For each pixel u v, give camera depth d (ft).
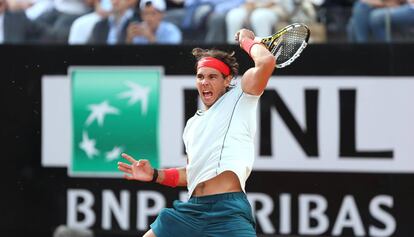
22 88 67.46
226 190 41.86
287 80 63.82
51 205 67.26
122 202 66.23
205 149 42.22
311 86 63.62
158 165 65.57
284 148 64.08
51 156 67.15
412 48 62.28
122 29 69.72
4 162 67.82
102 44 66.18
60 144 67.00
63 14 71.20
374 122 62.95
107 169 66.39
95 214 66.64
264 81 41.37
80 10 71.15
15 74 67.46
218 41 69.05
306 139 63.82
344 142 63.31
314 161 63.77
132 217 66.23
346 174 63.41
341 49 63.21
